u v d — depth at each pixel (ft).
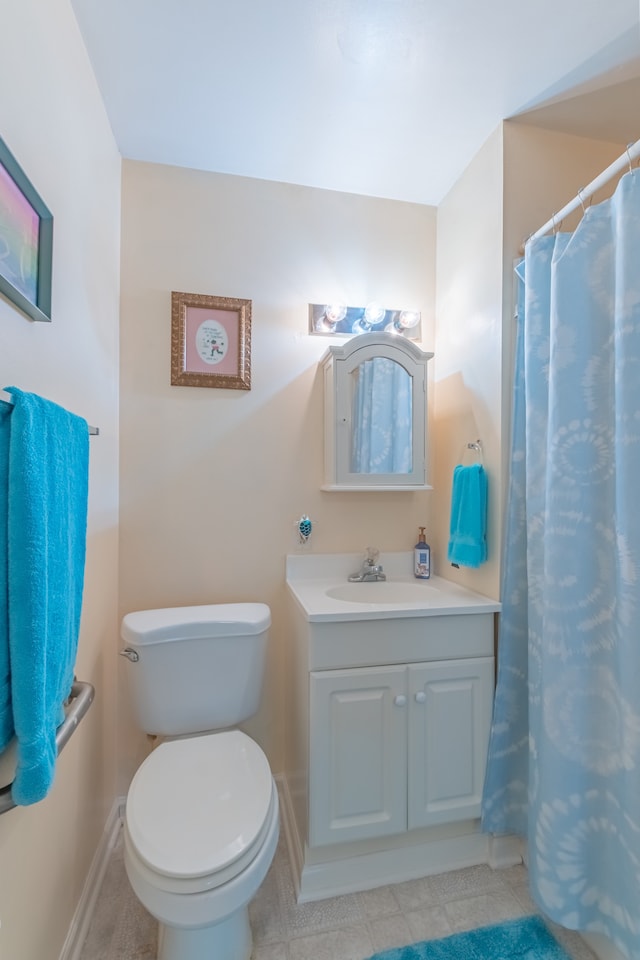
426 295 6.17
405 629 4.28
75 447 2.93
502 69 4.07
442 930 3.82
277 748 5.57
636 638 3.14
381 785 4.18
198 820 3.19
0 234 2.43
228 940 3.34
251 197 5.62
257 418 5.58
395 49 3.87
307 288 5.78
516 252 4.66
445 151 5.14
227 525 5.48
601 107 4.51
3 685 2.07
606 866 3.49
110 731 4.85
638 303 3.15
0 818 2.50
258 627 4.61
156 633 4.33
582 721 3.58
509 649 4.49
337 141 4.99
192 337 5.37
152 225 5.32
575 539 3.64
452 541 4.99
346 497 5.84
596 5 3.49
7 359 2.58
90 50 3.88
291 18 3.59
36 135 2.93
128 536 5.20
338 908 4.01
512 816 4.46
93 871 4.15
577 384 3.66
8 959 2.57
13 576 2.10
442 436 5.93
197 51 3.88
